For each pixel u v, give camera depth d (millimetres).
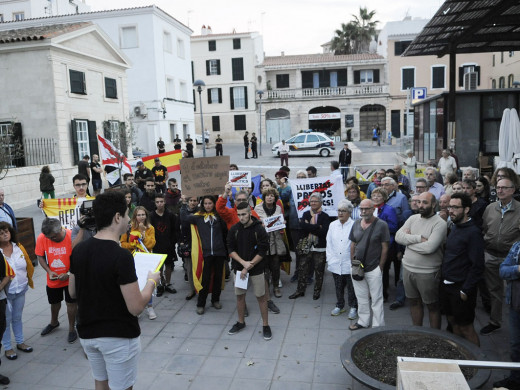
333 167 10688
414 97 22812
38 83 18562
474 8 11406
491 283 5762
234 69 44031
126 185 11039
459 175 13461
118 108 23531
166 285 7922
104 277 3098
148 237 6938
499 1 10953
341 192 8367
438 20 12328
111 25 29766
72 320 6062
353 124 43312
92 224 5957
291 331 6191
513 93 17000
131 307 3115
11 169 15828
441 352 4480
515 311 4418
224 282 8125
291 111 44188
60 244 6062
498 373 4918
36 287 8352
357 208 7602
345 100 43000
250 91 44094
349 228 6469
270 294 7664
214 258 7031
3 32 20312
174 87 32844
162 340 6059
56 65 18609
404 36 40781
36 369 5406
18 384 5074
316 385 4836
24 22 30688
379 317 5914
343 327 6262
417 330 4863
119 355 3182
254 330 6281
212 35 43750
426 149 20562
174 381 5031
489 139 17422
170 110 31938
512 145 9953
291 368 5207
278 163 26641
